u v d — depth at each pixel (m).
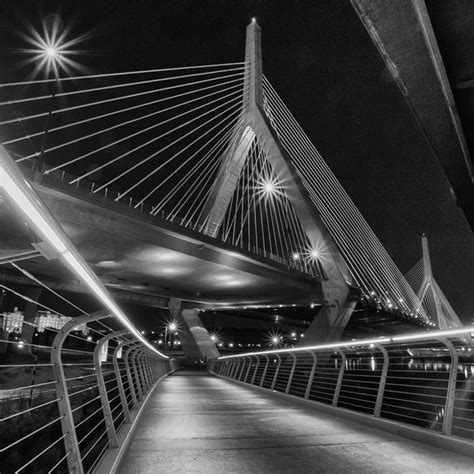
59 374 4.23
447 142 4.24
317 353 14.36
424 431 7.38
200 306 82.19
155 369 24.98
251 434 8.06
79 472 4.05
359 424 9.42
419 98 3.63
